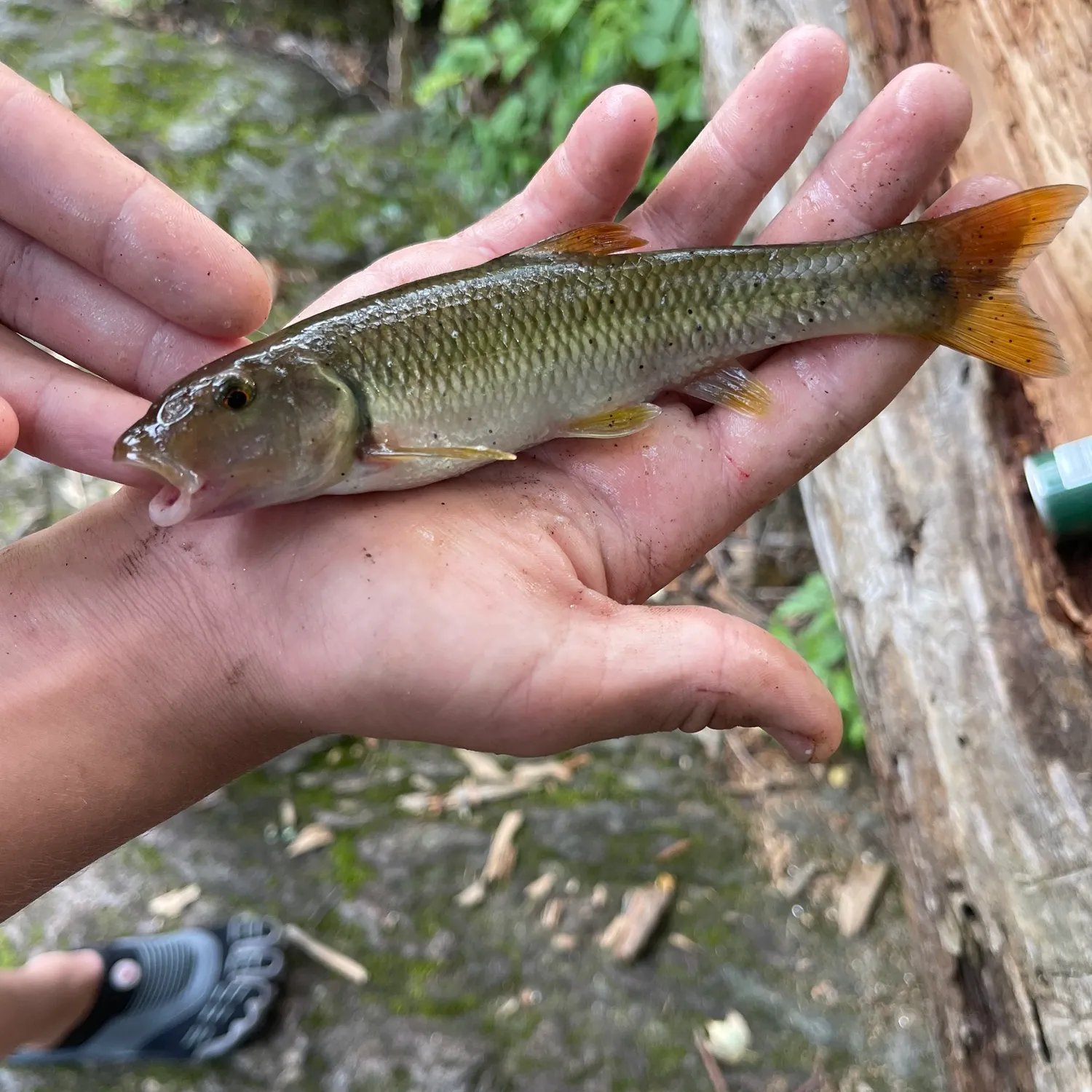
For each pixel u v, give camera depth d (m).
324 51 0.66
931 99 0.22
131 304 0.22
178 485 0.19
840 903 0.33
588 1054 0.30
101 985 0.30
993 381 0.23
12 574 0.20
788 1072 0.30
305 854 0.34
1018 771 0.22
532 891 0.33
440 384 0.21
